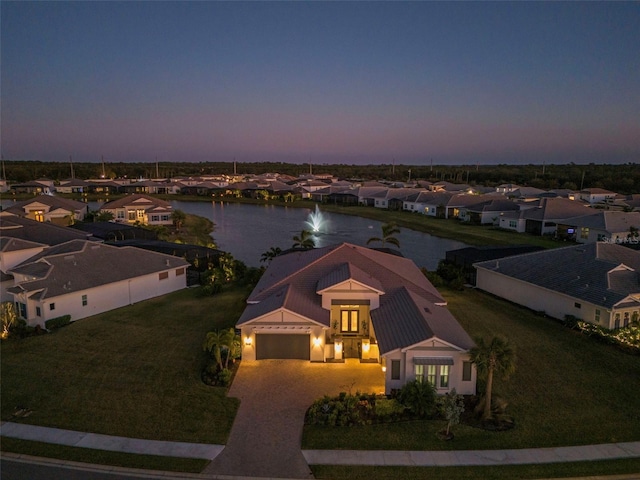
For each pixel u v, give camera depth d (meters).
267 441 20.11
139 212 91.75
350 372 26.73
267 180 178.88
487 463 18.47
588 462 18.50
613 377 25.92
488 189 147.62
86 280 36.56
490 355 21.39
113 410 22.61
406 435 20.52
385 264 35.75
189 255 51.59
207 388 24.78
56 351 29.50
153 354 29.00
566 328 33.47
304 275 32.91
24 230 51.50
